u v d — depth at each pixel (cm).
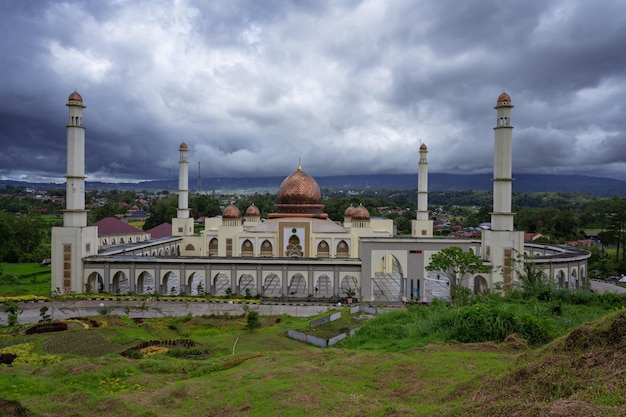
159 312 5569
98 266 6719
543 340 2883
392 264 9775
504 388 1688
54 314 5391
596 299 4019
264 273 6750
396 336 3497
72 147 6662
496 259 6394
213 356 3481
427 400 1966
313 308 5897
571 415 1247
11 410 2231
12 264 9981
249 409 2003
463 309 3356
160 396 2327
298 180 9294
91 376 2730
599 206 18700
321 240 8375
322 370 2500
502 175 6519
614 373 1509
